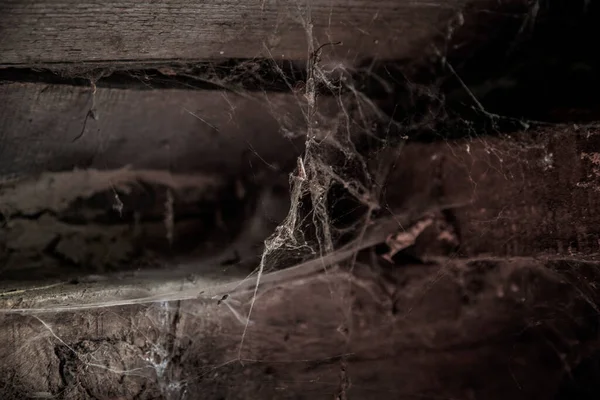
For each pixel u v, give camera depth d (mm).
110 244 1162
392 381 1164
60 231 1152
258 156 1198
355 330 1173
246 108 1188
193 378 1135
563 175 1112
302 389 1151
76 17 1084
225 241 1181
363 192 1207
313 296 1171
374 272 1184
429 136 1198
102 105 1159
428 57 1214
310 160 1197
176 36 1118
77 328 1110
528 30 1216
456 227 1170
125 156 1177
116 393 1113
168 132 1183
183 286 1154
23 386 1091
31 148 1148
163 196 1185
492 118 1186
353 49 1181
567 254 1120
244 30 1128
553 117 1139
